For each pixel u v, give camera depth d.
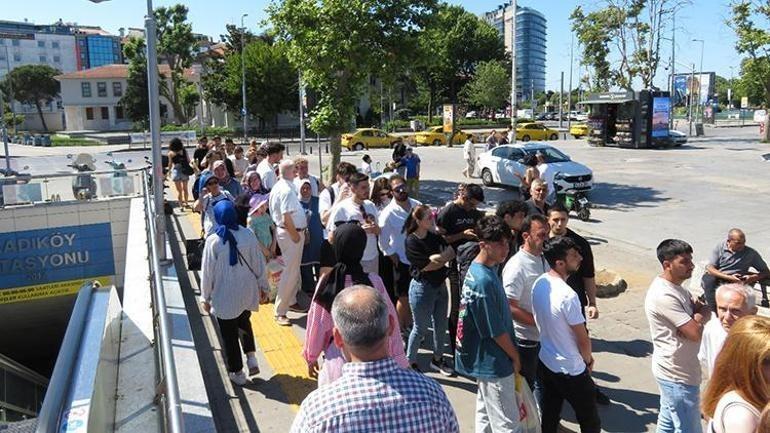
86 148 50.25
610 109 37.94
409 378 2.44
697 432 4.14
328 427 2.31
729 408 2.57
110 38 162.75
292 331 7.14
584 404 4.18
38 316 15.86
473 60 79.69
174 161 15.44
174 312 6.82
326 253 4.82
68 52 155.88
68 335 4.88
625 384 5.94
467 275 4.15
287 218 7.01
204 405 4.93
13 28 152.38
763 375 2.52
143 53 66.44
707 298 6.89
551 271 4.28
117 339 6.17
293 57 15.34
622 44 41.53
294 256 7.16
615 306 8.41
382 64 14.57
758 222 14.32
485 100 73.62
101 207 15.19
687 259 4.07
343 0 14.17
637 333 7.35
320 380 4.05
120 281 15.66
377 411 2.33
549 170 17.89
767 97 39.06
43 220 14.81
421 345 6.84
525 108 102.06
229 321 5.67
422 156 35.19
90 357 4.64
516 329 4.75
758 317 2.69
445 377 6.03
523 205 5.86
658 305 4.14
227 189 10.41
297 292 7.84
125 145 53.25
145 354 5.91
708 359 3.72
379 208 7.81
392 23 14.70
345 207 6.70
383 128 64.12
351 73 15.45
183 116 67.38
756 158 29.05
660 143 36.16
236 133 59.69
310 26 14.91
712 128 59.97
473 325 4.12
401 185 6.64
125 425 4.73
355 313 2.44
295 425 2.41
